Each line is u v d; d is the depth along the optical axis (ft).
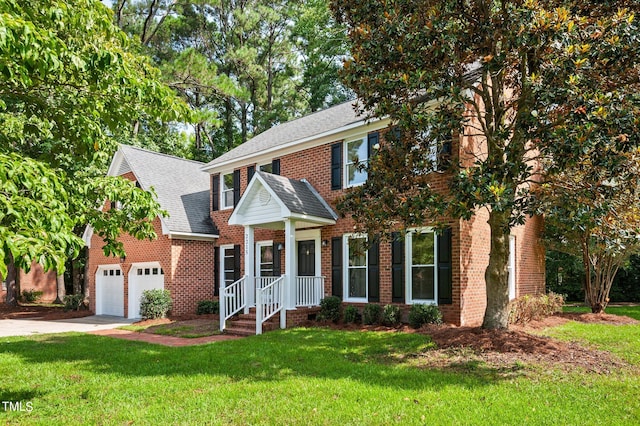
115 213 25.14
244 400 21.40
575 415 18.74
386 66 30.89
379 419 18.60
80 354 33.78
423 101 31.22
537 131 26.21
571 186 28.22
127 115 24.20
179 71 94.94
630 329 39.29
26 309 81.51
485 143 45.29
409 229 43.60
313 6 117.80
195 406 20.74
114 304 68.33
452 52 29.55
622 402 20.27
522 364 26.73
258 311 42.68
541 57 26.76
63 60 19.97
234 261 61.52
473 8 30.42
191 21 119.96
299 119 70.54
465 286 40.81
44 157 25.54
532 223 56.24
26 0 19.27
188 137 119.44
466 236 41.52
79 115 23.04
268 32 130.11
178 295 59.36
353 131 49.39
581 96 24.13
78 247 17.92
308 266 53.21
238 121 135.74
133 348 36.24
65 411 20.45
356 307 46.47
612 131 23.56
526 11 25.80
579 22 26.08
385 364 27.94
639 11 27.17
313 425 18.20
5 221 16.63
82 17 20.74
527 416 18.67
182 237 60.29
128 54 23.54
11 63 17.51
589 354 29.25
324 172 52.44
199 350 34.06
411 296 43.62
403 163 32.19
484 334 32.53
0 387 24.48
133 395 22.68
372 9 31.94
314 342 35.35
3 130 23.89
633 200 33.53
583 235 48.16
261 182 47.73
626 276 75.25
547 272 76.89
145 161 69.15
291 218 45.39
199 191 71.15
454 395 21.44
